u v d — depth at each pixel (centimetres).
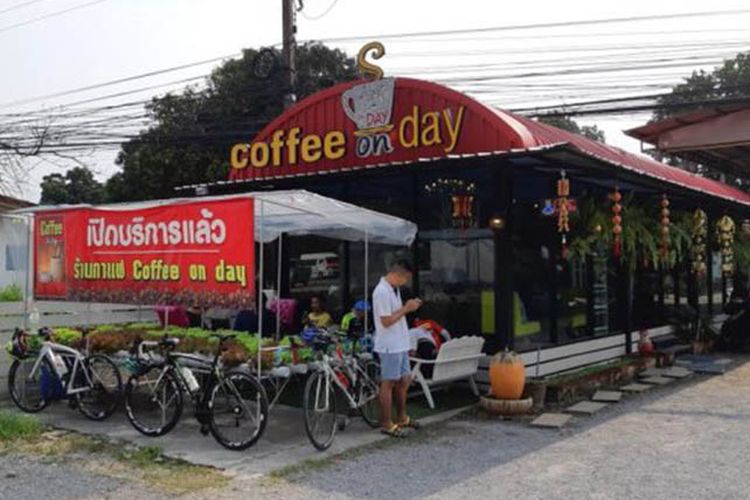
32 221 929
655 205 1213
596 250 1084
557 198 944
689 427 773
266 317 1097
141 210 786
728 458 650
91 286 845
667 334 1341
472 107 974
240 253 702
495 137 949
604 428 771
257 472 611
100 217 835
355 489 566
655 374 1099
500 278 929
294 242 1188
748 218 1661
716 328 1490
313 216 848
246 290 696
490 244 962
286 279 1196
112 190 2645
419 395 926
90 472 615
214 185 1140
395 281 745
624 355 1160
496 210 930
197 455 663
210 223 727
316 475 603
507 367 829
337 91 1123
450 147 992
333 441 708
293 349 710
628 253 1143
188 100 2430
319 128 1143
